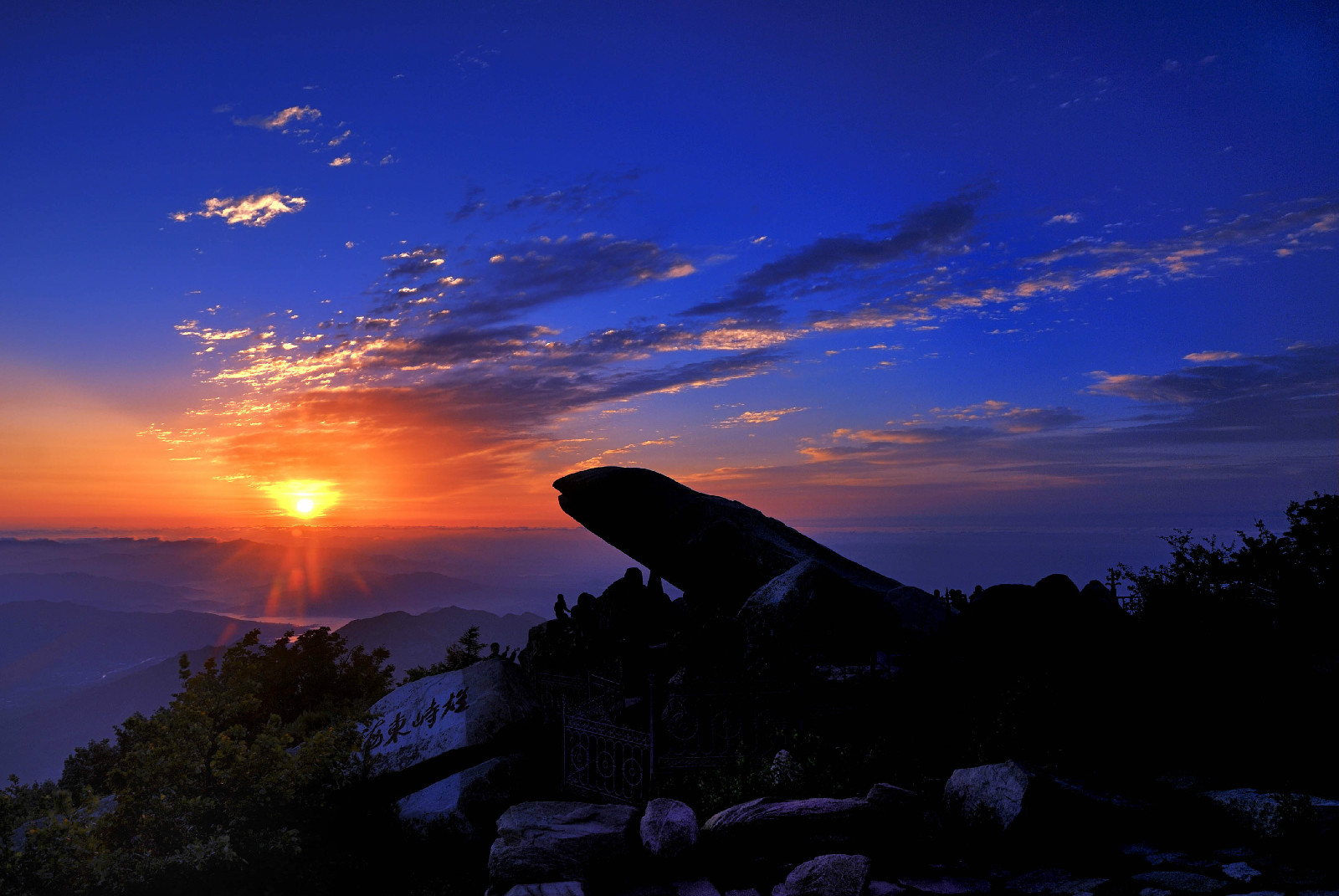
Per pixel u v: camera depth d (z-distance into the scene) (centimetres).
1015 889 777
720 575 2291
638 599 1922
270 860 1000
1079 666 1173
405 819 1158
